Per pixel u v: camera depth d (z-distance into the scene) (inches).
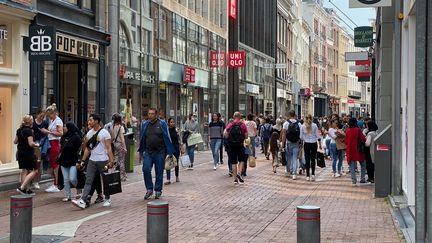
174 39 1169.4
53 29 599.2
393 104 504.7
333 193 563.5
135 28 958.4
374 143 530.6
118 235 353.7
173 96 1172.5
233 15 1601.9
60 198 513.7
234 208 464.4
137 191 567.8
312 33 3016.7
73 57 725.9
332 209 457.7
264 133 1021.2
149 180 516.4
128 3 925.8
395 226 376.8
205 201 501.7
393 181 505.7
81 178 495.8
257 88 1934.1
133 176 712.4
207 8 1414.9
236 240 340.2
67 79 763.4
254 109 1910.7
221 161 903.1
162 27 1100.5
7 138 595.2
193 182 650.2
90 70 773.3
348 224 387.9
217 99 1504.7
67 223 394.0
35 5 615.5
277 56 2281.0
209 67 1428.4
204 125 1374.3
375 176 526.9
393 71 513.3
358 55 853.2
